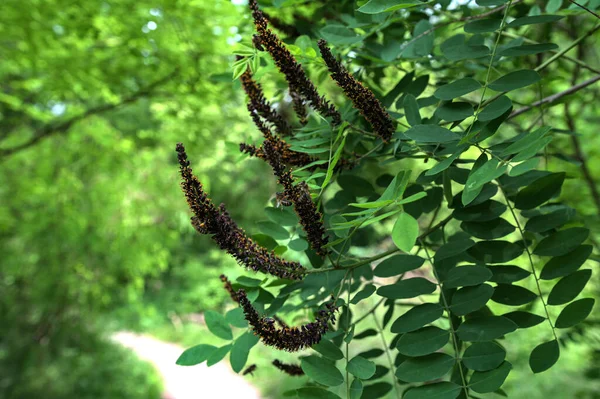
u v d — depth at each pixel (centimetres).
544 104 70
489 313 58
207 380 498
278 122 62
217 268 669
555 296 51
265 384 433
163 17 163
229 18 152
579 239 52
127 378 419
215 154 309
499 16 71
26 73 271
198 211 50
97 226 343
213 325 56
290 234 64
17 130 332
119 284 412
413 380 50
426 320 51
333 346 52
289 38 76
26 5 176
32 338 365
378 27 66
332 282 60
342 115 63
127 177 343
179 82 180
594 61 127
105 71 204
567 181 120
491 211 56
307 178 53
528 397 182
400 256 56
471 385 48
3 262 346
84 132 317
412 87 64
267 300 59
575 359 183
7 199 324
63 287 355
